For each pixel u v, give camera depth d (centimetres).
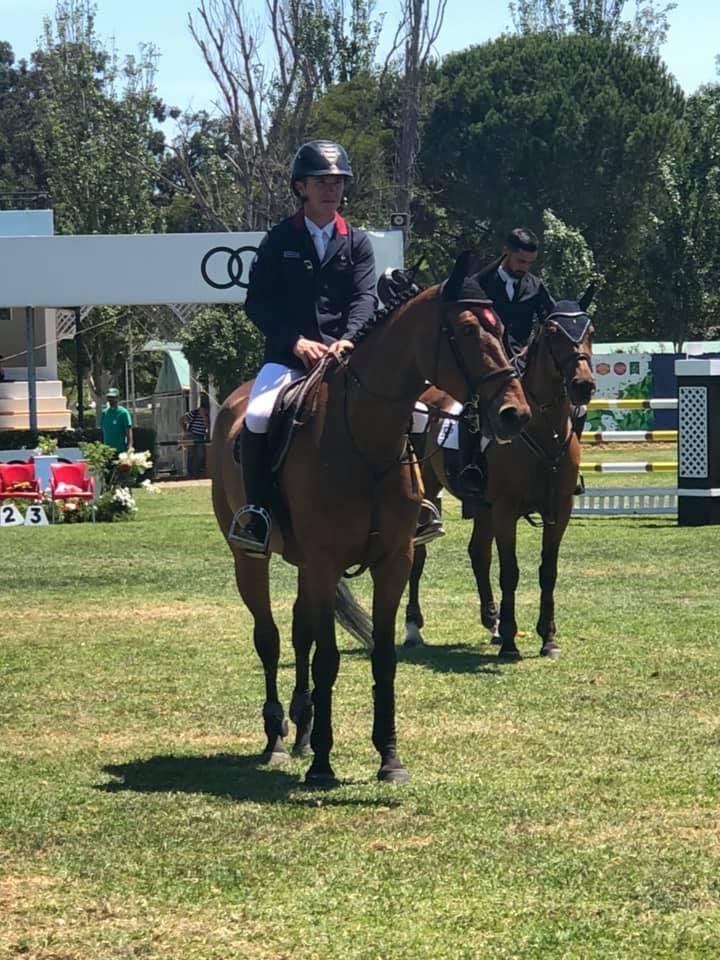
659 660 1015
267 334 729
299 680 781
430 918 505
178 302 2697
